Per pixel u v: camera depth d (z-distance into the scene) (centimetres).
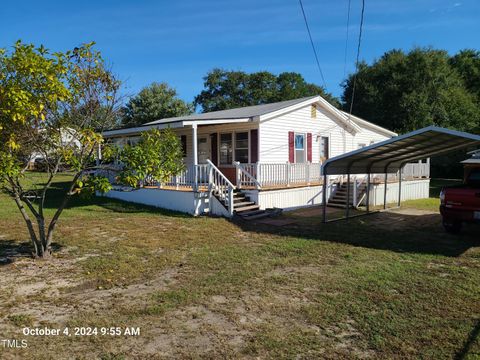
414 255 748
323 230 1020
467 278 599
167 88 4322
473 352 370
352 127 2003
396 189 1803
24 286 558
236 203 1263
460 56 4162
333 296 521
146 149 693
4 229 977
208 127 1722
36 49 602
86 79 672
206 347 381
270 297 518
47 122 648
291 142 1656
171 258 714
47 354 367
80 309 476
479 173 1060
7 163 586
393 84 3738
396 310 472
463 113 3441
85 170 720
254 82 5238
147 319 447
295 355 367
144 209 1374
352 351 375
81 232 950
